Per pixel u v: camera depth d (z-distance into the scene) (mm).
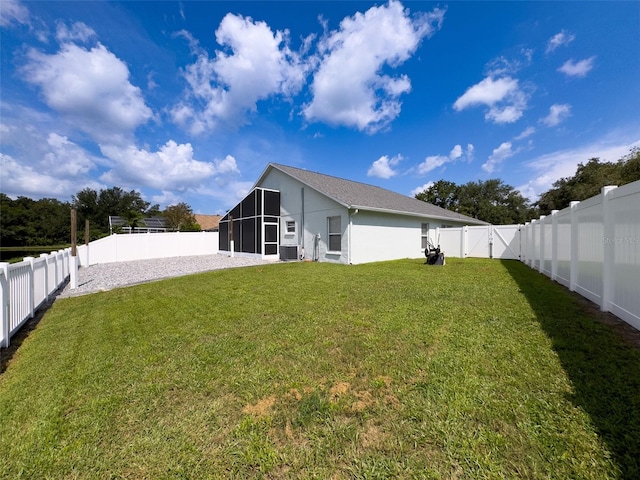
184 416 2037
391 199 16266
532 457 1550
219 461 1629
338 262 12086
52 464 1642
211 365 2814
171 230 34562
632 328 3447
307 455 1653
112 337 3723
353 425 1887
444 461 1565
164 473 1561
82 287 7738
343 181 17016
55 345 3551
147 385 2473
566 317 3924
